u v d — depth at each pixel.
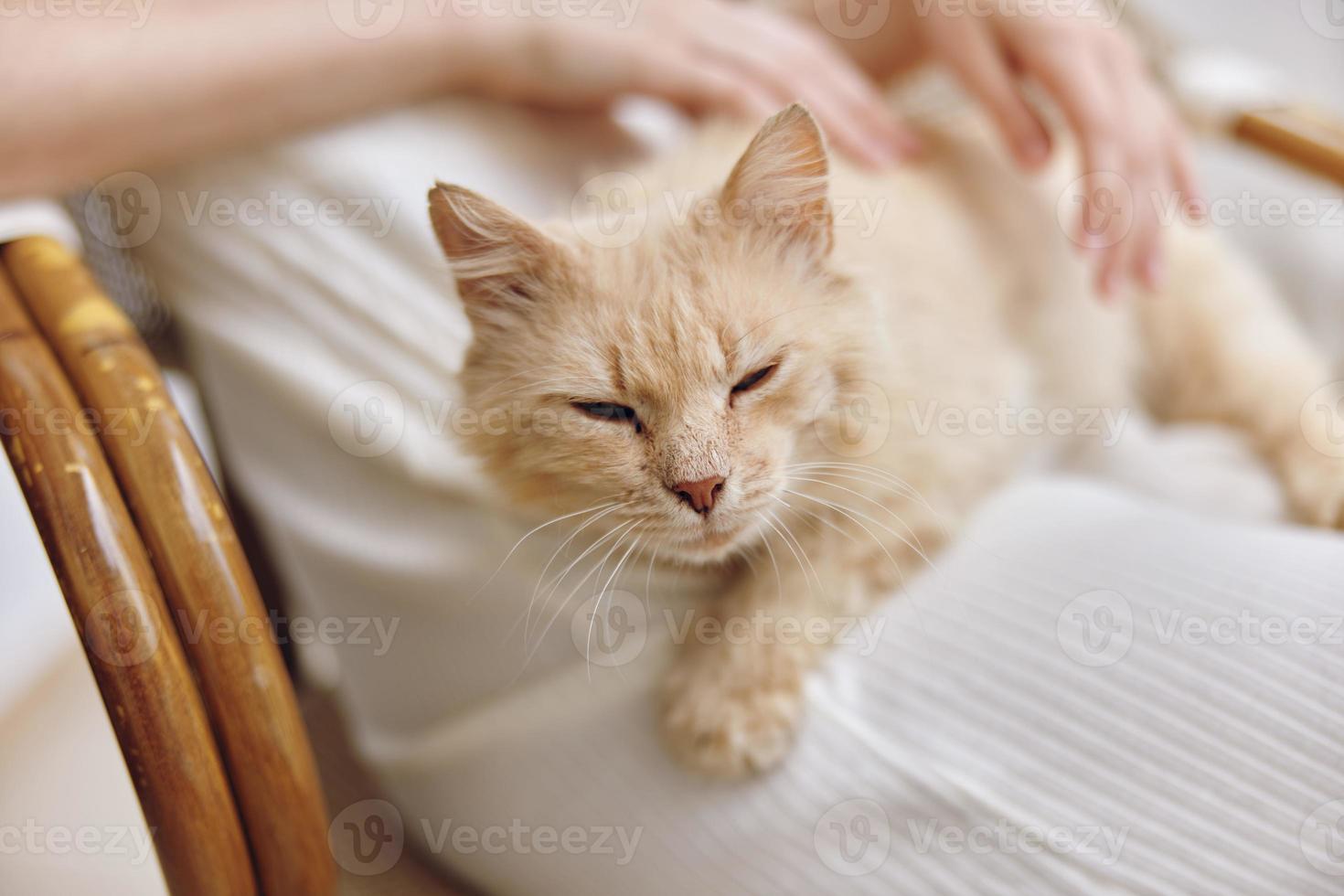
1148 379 1.54
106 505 0.70
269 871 0.76
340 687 1.36
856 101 1.26
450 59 1.19
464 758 1.10
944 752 0.87
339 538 1.16
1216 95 1.38
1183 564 0.91
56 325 0.79
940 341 1.15
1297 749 0.79
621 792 1.01
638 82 1.22
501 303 0.97
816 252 0.97
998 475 1.23
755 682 0.97
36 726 0.79
